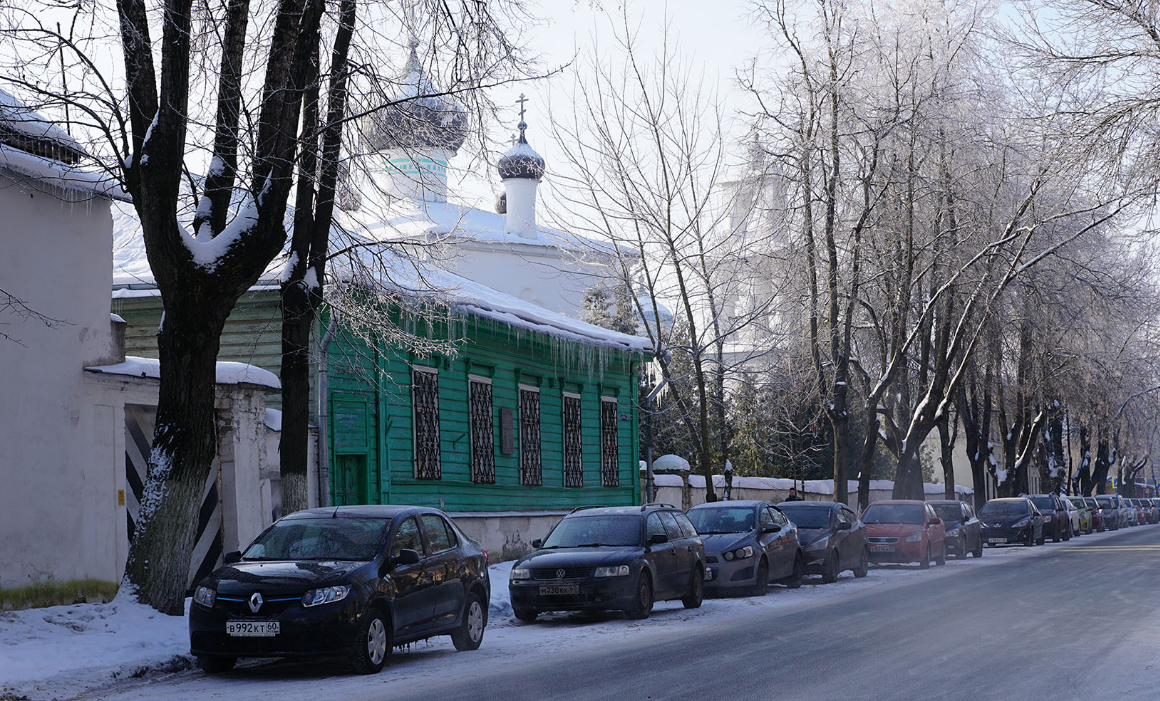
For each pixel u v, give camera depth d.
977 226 31.12
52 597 13.52
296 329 14.84
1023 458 50.88
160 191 12.30
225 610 10.34
